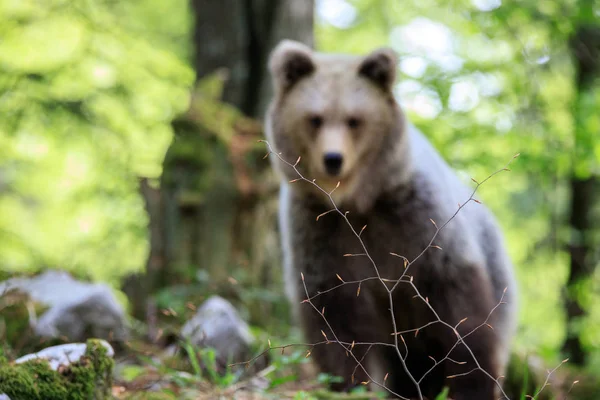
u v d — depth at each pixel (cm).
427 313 720
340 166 675
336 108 694
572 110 1346
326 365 700
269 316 1116
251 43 1291
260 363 788
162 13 2219
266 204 1157
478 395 690
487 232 793
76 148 1418
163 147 1448
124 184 1389
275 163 734
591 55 1476
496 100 1420
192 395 584
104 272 1338
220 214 1146
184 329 788
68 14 1441
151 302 924
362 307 716
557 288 1644
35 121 1245
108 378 479
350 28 2189
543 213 1617
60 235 1672
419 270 703
